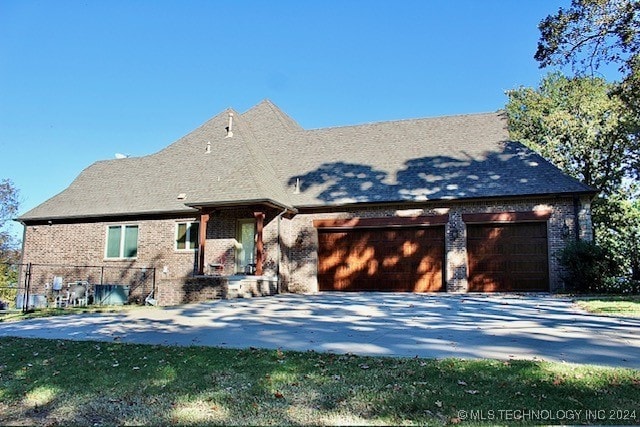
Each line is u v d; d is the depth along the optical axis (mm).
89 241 21469
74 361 6578
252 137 22844
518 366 5348
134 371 5863
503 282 16719
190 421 4156
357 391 4738
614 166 22031
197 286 16781
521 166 17719
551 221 16344
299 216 19125
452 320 9492
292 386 4977
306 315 10750
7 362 6719
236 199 17016
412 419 3990
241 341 7637
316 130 23109
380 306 12336
